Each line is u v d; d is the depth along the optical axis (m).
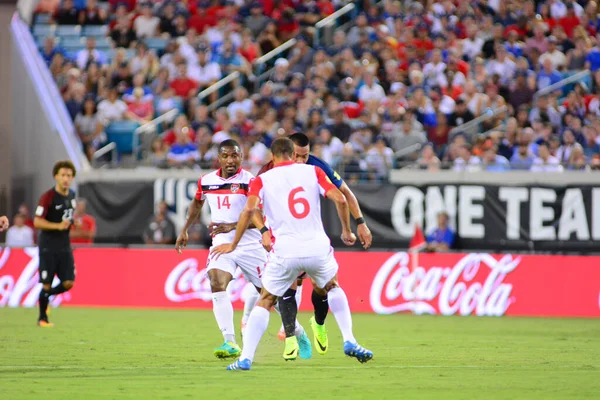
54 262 48.62
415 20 82.38
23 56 80.31
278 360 33.62
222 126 74.06
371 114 72.12
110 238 69.25
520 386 26.80
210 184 33.97
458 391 25.69
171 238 67.25
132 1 90.62
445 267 61.94
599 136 70.00
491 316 60.38
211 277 33.31
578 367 32.03
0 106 82.00
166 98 79.25
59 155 73.88
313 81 76.44
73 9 88.69
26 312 58.84
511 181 64.44
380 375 29.33
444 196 65.06
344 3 88.25
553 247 63.91
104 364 32.22
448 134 71.50
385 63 79.56
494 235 64.50
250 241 33.78
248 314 36.38
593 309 60.09
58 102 76.56
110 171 69.62
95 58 82.75
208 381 27.61
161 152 73.25
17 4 85.94
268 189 29.14
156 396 24.52
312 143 70.12
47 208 47.88
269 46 85.44
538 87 76.88
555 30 80.94
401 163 67.25
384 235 65.75
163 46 86.44
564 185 63.84
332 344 40.12
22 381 27.52
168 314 58.34
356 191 66.12
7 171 80.69
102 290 65.25
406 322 54.44
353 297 62.88
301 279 33.78
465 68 77.38
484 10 83.81
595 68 78.12
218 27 85.56
